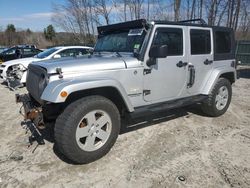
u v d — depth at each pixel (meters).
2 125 5.12
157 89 4.30
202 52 5.01
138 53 4.00
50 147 4.07
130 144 4.20
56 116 3.63
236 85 10.05
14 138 4.46
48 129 4.67
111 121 3.69
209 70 5.22
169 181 3.20
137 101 4.08
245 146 4.17
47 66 3.50
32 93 4.02
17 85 8.77
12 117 5.62
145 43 4.01
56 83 3.30
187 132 4.72
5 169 3.46
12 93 8.24
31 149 4.01
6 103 6.90
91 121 3.47
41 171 3.42
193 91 5.01
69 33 27.02
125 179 3.24
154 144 4.21
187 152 3.95
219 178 3.27
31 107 3.72
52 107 3.53
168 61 4.34
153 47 3.92
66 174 3.35
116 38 4.63
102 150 3.66
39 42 57.81
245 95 8.09
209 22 17.31
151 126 4.96
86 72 3.54
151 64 4.09
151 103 4.30
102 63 3.68
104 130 3.68
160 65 4.23
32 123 3.67
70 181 3.21
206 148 4.09
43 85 3.50
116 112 3.72
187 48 4.65
